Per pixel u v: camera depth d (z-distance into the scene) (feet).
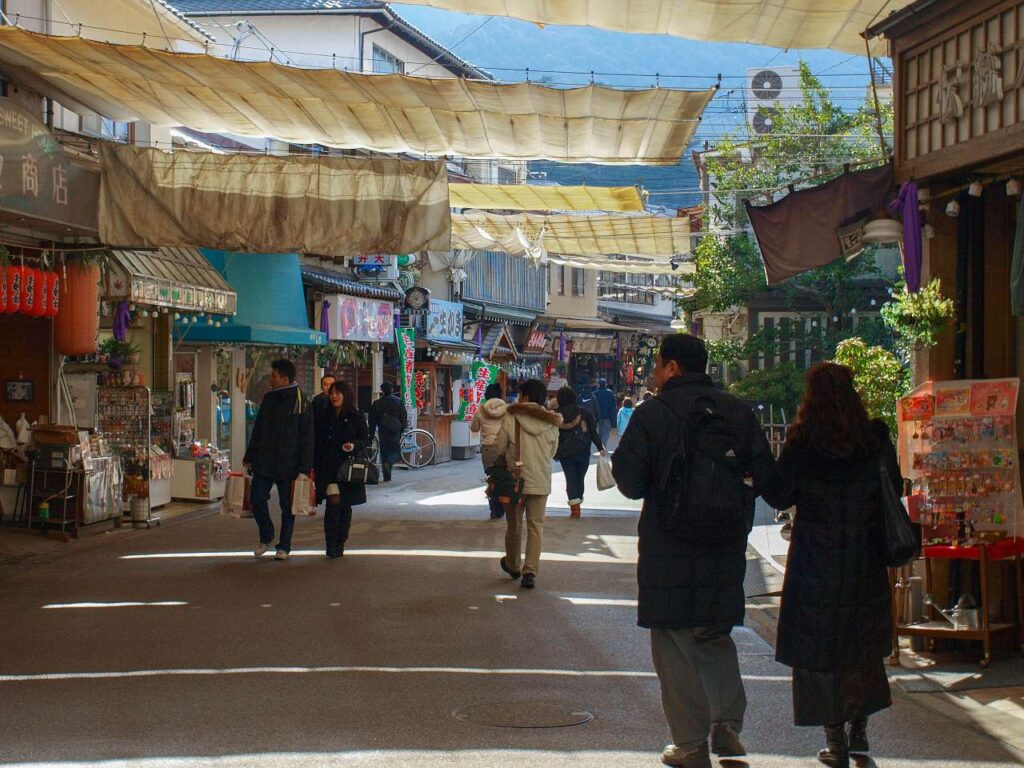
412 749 20.16
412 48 119.65
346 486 43.55
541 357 168.35
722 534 19.24
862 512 19.66
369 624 31.35
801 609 19.67
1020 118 26.18
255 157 47.16
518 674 26.09
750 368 86.53
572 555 45.34
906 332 28.81
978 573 28.89
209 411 69.41
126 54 38.96
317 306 86.28
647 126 42.75
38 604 34.24
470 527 53.88
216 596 35.50
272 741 20.52
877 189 31.48
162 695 23.76
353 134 48.16
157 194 47.47
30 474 49.24
